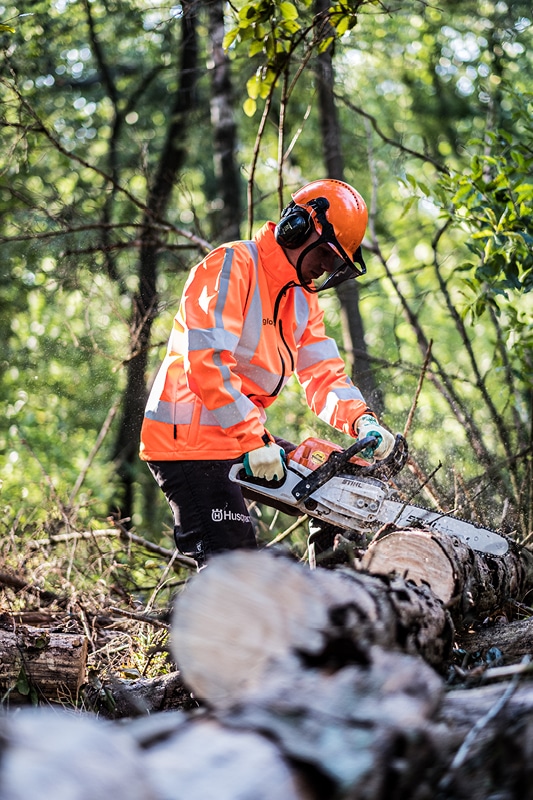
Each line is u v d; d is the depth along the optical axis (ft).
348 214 9.43
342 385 10.44
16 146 19.93
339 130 22.82
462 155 33.01
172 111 31.73
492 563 8.86
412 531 7.91
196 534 9.17
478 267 13.42
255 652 5.34
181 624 5.55
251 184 15.66
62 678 8.69
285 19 13.41
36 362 28.40
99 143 33.99
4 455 25.67
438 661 6.83
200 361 8.77
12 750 3.48
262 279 9.55
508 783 4.44
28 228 21.01
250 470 8.80
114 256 22.29
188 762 3.77
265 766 3.79
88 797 3.32
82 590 11.99
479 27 27.91
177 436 9.21
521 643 8.18
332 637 5.15
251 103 14.64
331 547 9.76
